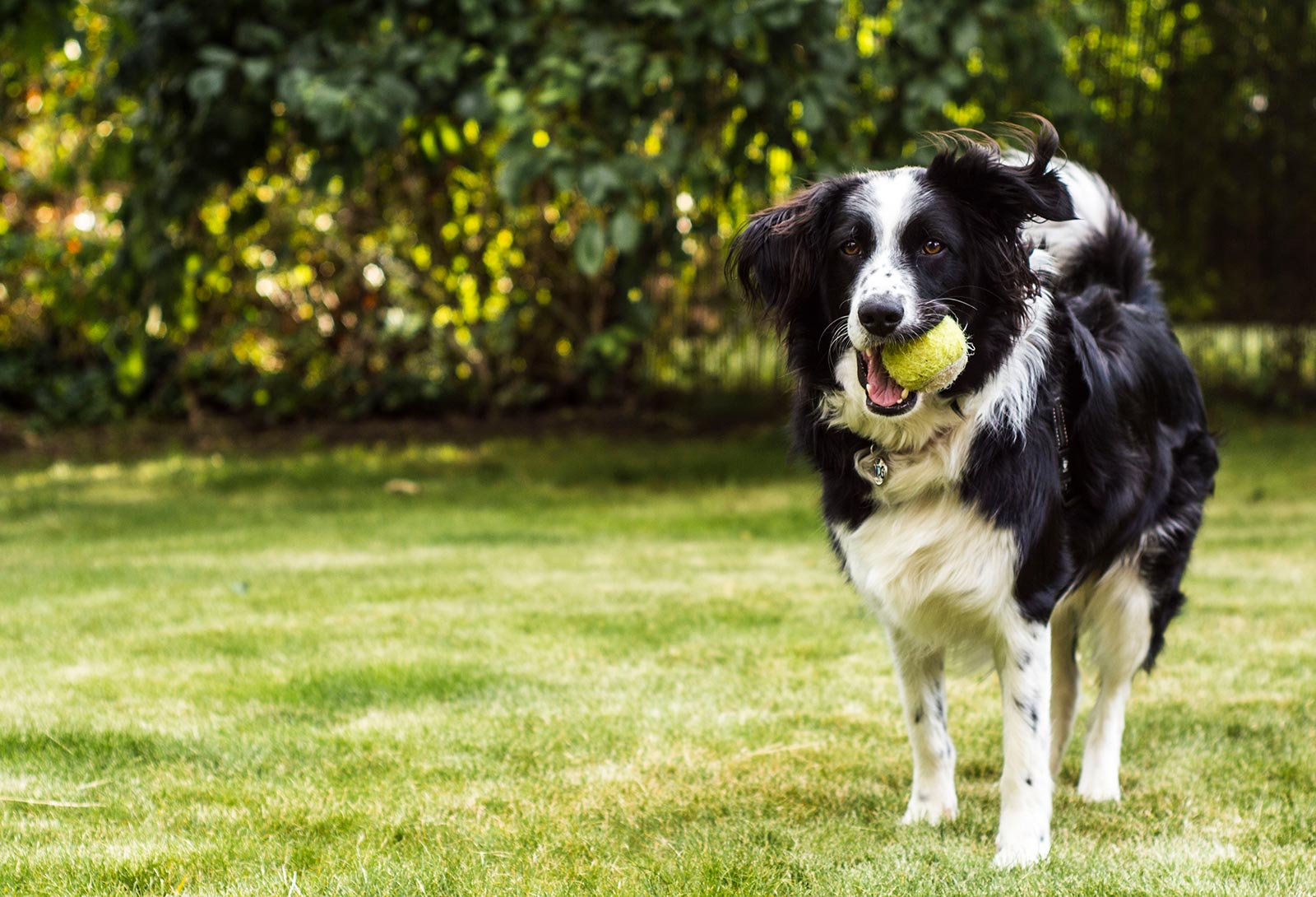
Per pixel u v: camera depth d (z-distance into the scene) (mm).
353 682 3746
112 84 7359
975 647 2709
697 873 2459
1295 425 9562
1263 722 3408
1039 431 2596
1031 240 2744
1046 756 2598
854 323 2473
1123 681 3082
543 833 2684
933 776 2814
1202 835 2666
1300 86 9500
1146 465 2969
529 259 9609
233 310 9930
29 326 10094
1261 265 9883
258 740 3264
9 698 3605
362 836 2652
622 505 7102
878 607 2701
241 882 2408
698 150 6809
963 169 2572
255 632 4355
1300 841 2615
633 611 4660
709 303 9461
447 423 10047
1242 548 5688
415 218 9570
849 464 2678
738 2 6340
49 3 6074
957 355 2428
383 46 6781
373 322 10023
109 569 5434
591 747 3242
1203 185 9773
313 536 6246
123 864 2488
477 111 6641
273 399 10055
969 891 2348
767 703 3621
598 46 6508
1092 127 7645
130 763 3113
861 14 7191
